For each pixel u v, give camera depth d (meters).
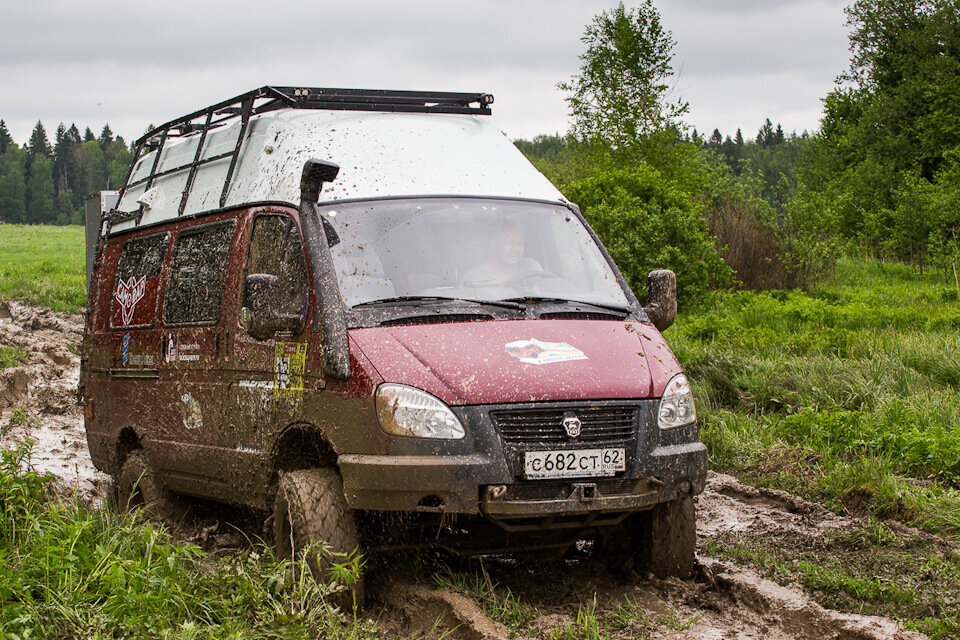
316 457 6.20
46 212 185.88
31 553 5.52
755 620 5.34
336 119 6.93
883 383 11.62
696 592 5.74
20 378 14.91
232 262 6.77
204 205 7.51
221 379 6.73
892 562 6.36
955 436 9.16
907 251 33.34
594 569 6.23
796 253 26.94
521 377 5.33
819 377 12.05
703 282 20.98
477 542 5.69
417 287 5.96
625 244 20.22
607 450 5.33
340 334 5.60
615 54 26.88
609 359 5.60
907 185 37.34
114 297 8.66
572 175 28.16
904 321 17.20
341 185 6.41
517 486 5.21
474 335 5.59
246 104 7.35
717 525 7.58
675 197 21.55
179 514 7.66
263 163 6.93
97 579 5.23
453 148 6.93
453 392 5.25
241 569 5.31
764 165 130.88
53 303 24.20
